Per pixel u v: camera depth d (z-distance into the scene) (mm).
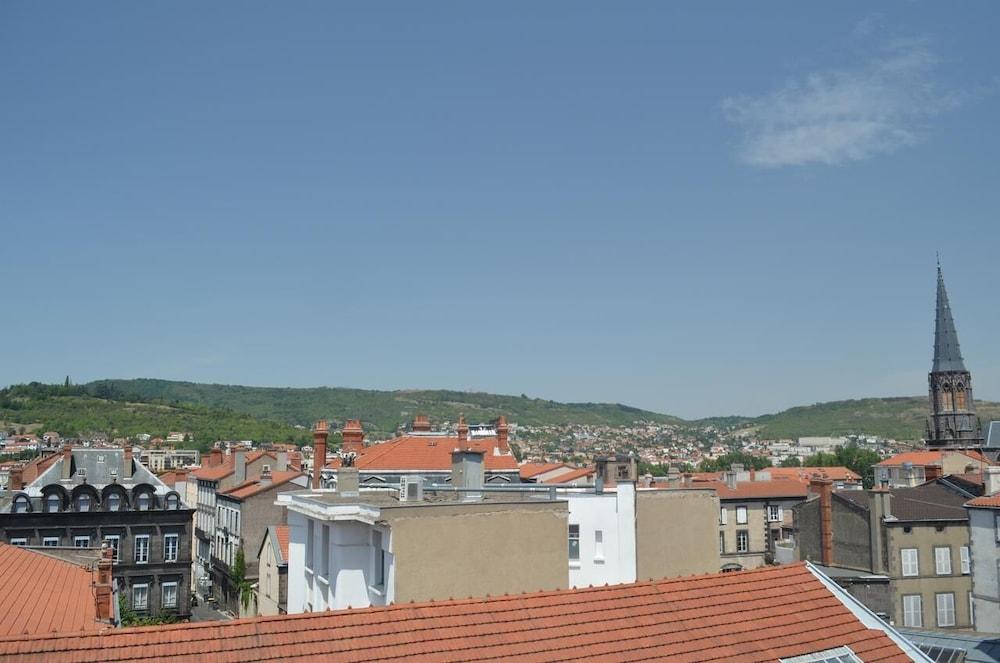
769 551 99000
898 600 63438
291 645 19375
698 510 38688
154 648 18359
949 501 70875
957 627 64312
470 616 21906
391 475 66062
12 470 76875
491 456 71312
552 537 31500
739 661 23312
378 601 29688
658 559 36906
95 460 79938
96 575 32438
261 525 86812
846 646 25922
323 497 34812
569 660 21312
